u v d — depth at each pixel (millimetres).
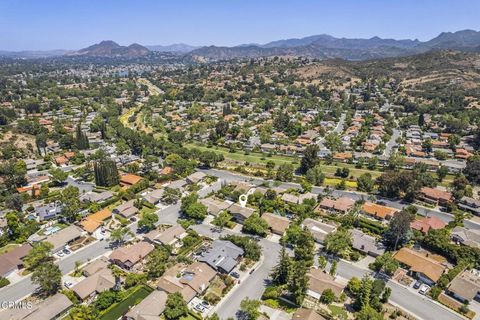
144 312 91625
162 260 116125
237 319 94750
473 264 117875
